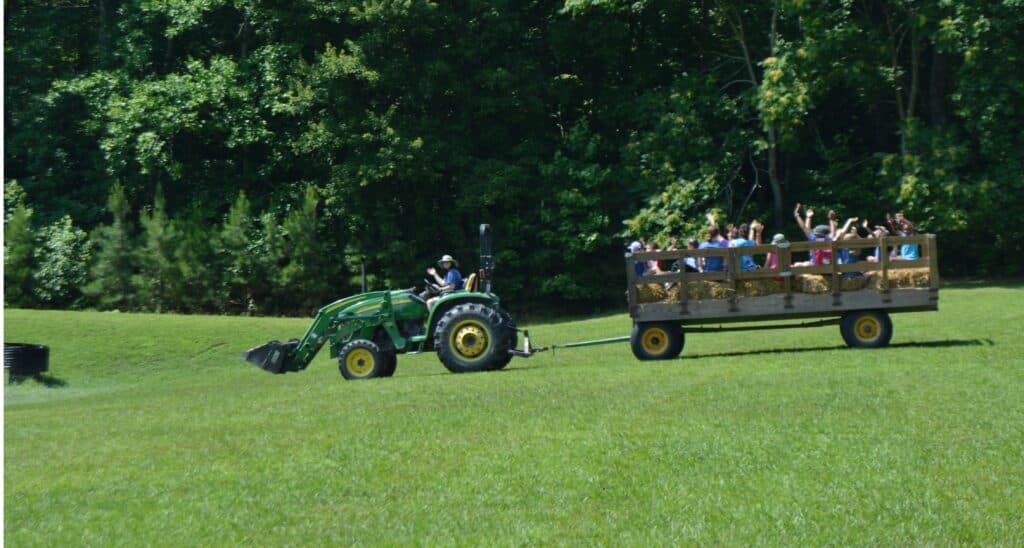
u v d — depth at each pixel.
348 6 37.09
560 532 7.92
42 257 37.56
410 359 22.59
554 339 25.28
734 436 10.58
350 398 14.47
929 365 15.02
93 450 11.83
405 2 35.62
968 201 32.06
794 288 17.70
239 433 12.20
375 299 18.42
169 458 11.04
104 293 36.72
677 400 12.68
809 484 8.88
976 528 7.68
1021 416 11.14
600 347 22.52
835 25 32.66
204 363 27.28
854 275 17.64
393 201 37.75
